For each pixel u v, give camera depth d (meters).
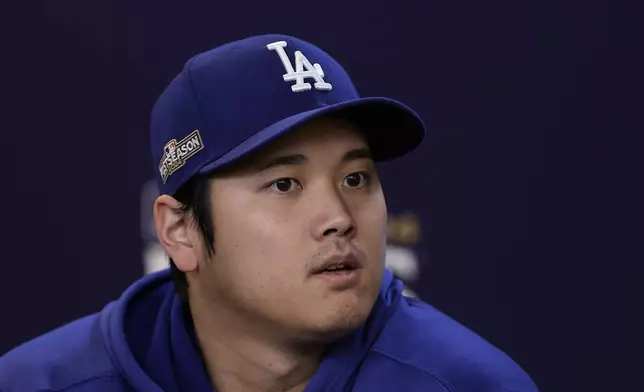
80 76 6.65
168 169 3.71
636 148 6.50
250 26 6.66
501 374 3.57
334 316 3.31
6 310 6.70
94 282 6.70
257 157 3.37
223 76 3.55
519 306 6.58
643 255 6.51
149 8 6.66
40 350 4.07
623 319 6.54
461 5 6.57
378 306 3.85
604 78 6.51
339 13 6.64
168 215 3.77
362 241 3.40
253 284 3.39
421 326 3.84
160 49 6.68
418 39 6.61
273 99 3.46
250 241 3.38
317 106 3.45
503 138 6.58
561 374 6.58
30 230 6.68
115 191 6.69
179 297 3.96
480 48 6.57
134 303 4.18
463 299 6.59
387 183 6.59
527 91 6.55
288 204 3.37
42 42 6.63
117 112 6.68
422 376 3.59
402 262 6.57
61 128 6.67
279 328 3.46
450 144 6.59
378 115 3.55
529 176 6.56
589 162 6.53
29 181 6.68
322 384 3.66
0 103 6.64
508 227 6.58
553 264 6.55
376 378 3.66
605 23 6.49
